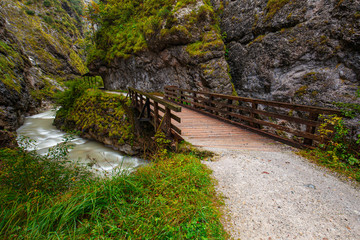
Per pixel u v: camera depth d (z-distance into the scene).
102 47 21.42
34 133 12.89
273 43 8.42
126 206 2.25
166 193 2.46
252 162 3.74
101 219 2.08
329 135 4.05
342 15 6.20
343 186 2.81
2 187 3.12
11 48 18.64
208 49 10.84
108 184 2.61
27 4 46.62
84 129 11.75
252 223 2.09
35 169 3.80
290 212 2.26
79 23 61.53
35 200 2.51
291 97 7.70
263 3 9.12
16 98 13.65
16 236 1.88
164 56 13.63
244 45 10.17
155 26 13.43
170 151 4.77
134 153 9.19
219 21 11.78
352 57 6.03
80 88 15.20
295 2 7.58
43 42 37.12
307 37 7.22
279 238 1.89
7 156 4.41
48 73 33.47
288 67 7.91
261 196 2.60
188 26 11.41
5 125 11.33
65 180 3.85
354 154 3.53
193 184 2.71
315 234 1.93
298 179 3.04
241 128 6.39
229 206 2.40
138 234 1.80
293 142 4.58
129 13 18.78
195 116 8.37
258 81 9.30
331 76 6.53
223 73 10.62
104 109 11.79
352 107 5.33
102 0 23.06
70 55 44.72
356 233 1.93
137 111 9.62
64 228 2.00
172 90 13.45
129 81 18.72
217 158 4.00
